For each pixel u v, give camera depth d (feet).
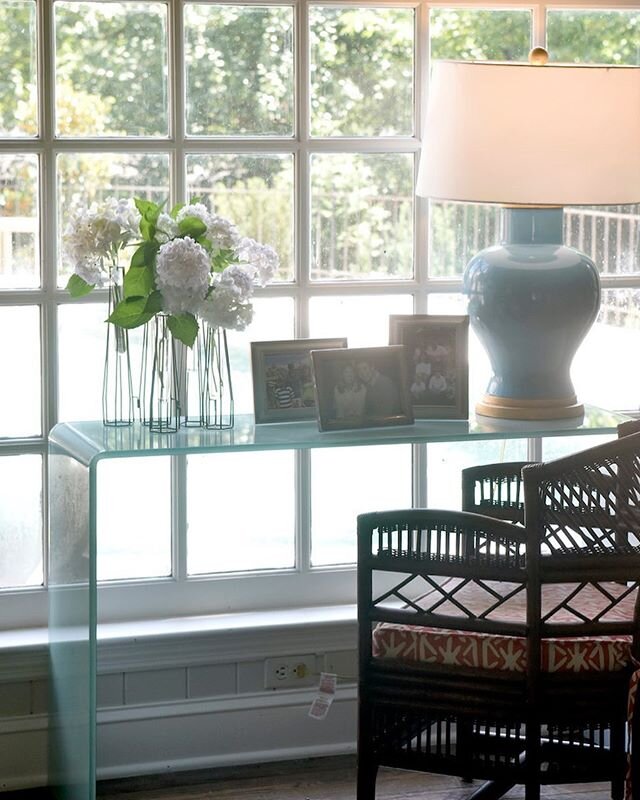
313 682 10.06
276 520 10.34
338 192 10.07
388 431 9.02
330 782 9.66
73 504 8.55
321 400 8.98
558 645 7.66
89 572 8.05
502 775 7.78
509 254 9.24
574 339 9.35
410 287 10.27
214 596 10.18
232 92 9.76
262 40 9.76
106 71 9.50
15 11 9.29
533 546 7.44
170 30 9.54
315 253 10.09
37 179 9.47
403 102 10.12
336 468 10.43
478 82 8.59
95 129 9.54
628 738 8.87
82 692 8.33
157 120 9.65
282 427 9.14
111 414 9.38
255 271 8.98
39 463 9.75
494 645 7.69
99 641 9.50
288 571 10.37
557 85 8.49
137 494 10.02
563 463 7.40
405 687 7.86
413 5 9.98
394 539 10.66
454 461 10.68
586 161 8.50
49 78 9.36
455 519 7.56
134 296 8.64
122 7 9.47
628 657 7.70
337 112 9.99
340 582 10.48
